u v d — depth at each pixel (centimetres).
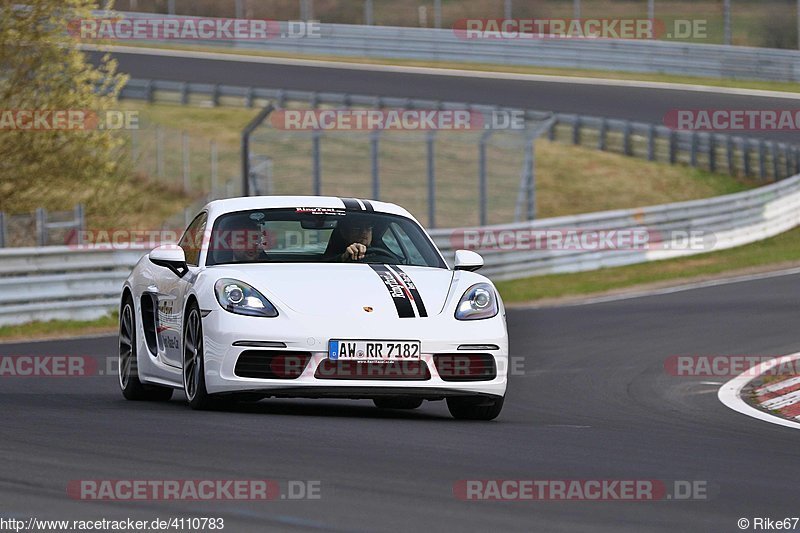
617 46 15100
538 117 10494
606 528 1455
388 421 2461
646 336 4956
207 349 2484
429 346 2472
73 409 2589
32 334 5022
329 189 11288
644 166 12444
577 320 5656
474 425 2480
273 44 16912
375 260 2752
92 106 7594
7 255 5112
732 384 3572
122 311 3150
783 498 1695
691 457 2077
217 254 2738
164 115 13762
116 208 8238
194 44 17350
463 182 11506
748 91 13925
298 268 2630
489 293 2636
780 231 10106
